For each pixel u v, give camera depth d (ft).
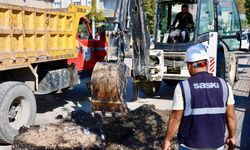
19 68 21.30
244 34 90.17
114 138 18.30
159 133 19.36
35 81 22.18
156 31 31.94
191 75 10.52
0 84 19.20
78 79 28.07
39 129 17.29
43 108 27.76
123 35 23.98
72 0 78.18
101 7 119.44
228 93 10.28
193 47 10.59
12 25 19.36
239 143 19.58
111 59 23.38
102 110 21.79
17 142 16.01
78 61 28.55
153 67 29.81
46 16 22.62
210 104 10.00
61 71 25.25
